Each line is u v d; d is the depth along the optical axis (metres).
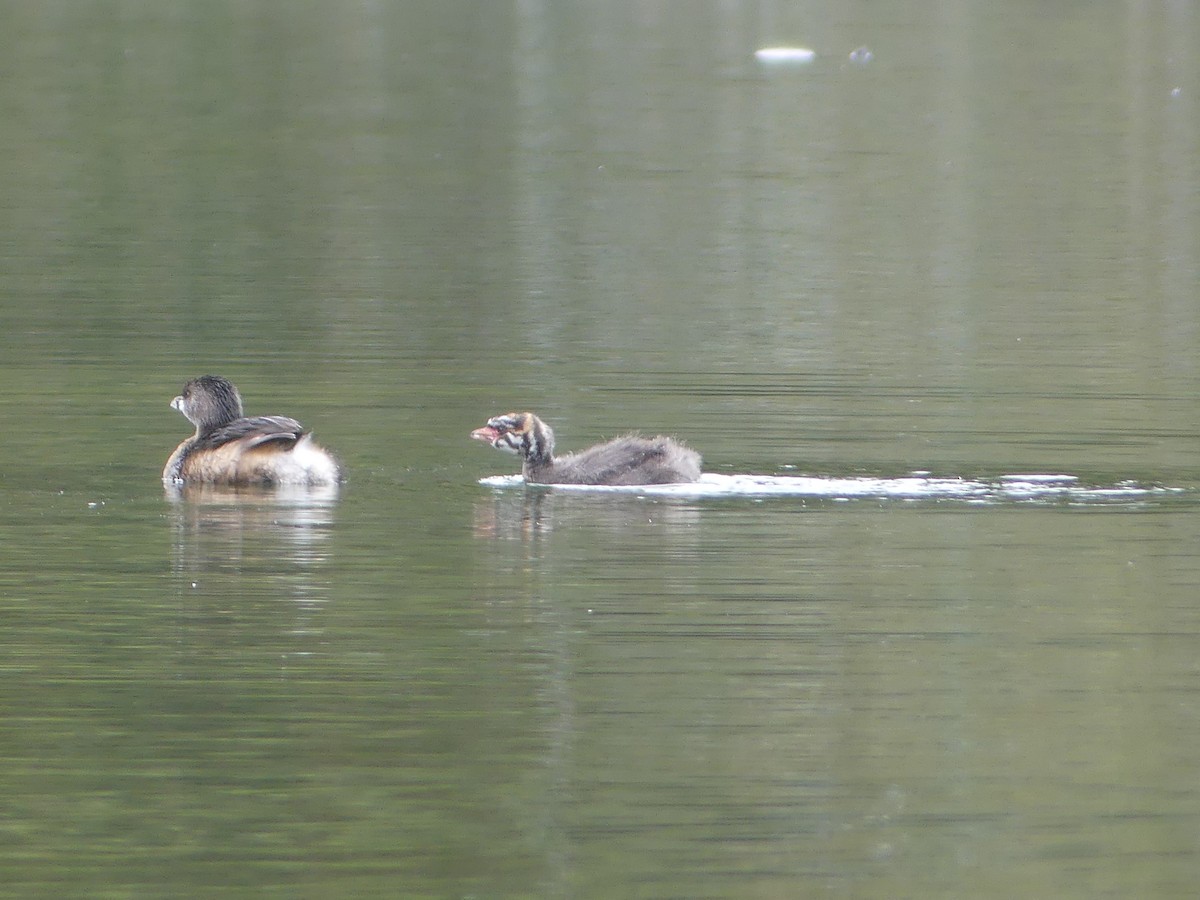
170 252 33.00
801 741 11.58
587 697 12.27
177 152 44.28
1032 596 14.27
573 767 11.18
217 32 66.19
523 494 17.47
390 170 42.59
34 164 42.19
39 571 14.89
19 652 13.08
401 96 53.81
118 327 26.31
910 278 31.45
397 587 14.54
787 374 23.31
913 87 55.75
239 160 43.59
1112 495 17.30
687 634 13.44
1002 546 15.59
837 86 55.97
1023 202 39.12
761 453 18.98
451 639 13.33
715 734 11.68
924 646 13.20
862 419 20.66
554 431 19.97
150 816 10.61
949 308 28.72
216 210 37.41
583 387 22.50
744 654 13.04
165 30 66.25
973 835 10.36
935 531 16.06
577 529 16.17
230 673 12.73
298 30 67.62
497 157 44.53
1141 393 22.14
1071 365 24.09
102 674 12.70
